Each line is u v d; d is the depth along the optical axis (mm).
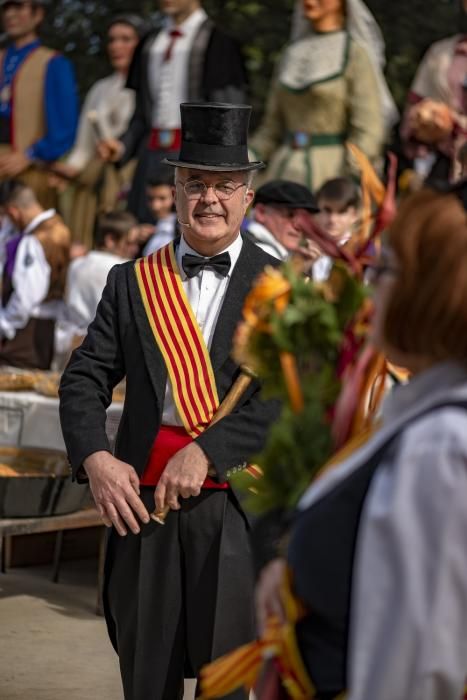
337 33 9734
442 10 15125
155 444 4238
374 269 2480
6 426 7531
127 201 10789
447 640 2131
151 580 4242
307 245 5773
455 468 2158
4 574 7816
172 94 10578
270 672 2555
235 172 4340
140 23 12195
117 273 4461
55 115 12047
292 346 2674
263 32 15406
